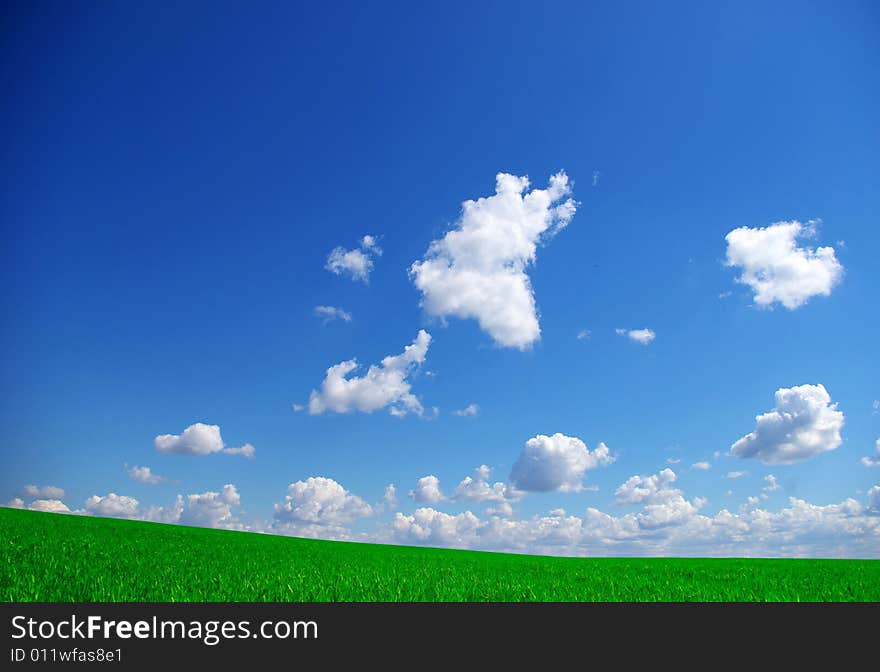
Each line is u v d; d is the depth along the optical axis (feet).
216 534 103.14
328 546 100.94
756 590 44.98
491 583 46.78
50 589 35.35
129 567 46.11
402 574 50.47
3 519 84.07
